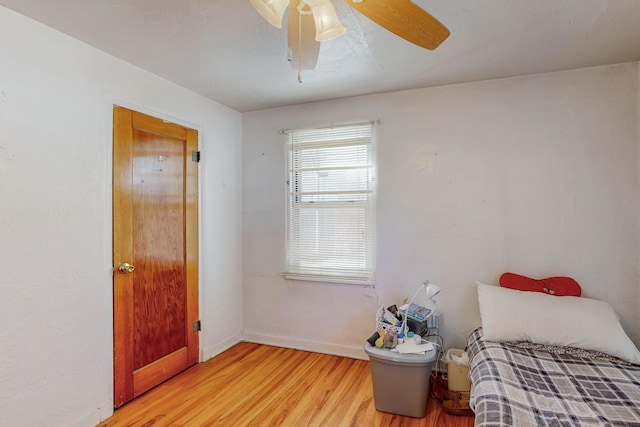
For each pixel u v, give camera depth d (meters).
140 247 2.35
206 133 2.95
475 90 2.61
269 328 3.31
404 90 2.79
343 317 3.03
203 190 2.92
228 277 3.22
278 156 3.26
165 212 2.56
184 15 1.71
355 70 2.38
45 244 1.80
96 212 2.05
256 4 1.10
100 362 2.06
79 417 1.94
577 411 1.42
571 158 2.38
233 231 3.30
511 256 2.52
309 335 3.15
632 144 2.26
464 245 2.64
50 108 1.82
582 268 2.36
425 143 2.75
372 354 2.19
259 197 3.33
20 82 1.70
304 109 3.14
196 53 2.12
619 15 1.71
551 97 2.42
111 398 2.12
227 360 2.93
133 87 2.29
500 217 2.55
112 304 2.15
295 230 3.21
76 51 1.95
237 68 2.35
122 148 2.22
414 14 1.25
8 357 1.64
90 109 2.03
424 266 2.75
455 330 2.66
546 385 1.63
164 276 2.55
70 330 1.91
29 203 1.73
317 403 2.27
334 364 2.86
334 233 3.06
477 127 2.61
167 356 2.57
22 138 1.71
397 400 2.15
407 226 2.80
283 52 2.11
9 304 1.65
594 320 2.02
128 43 2.00
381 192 2.87
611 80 2.30
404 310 2.48
